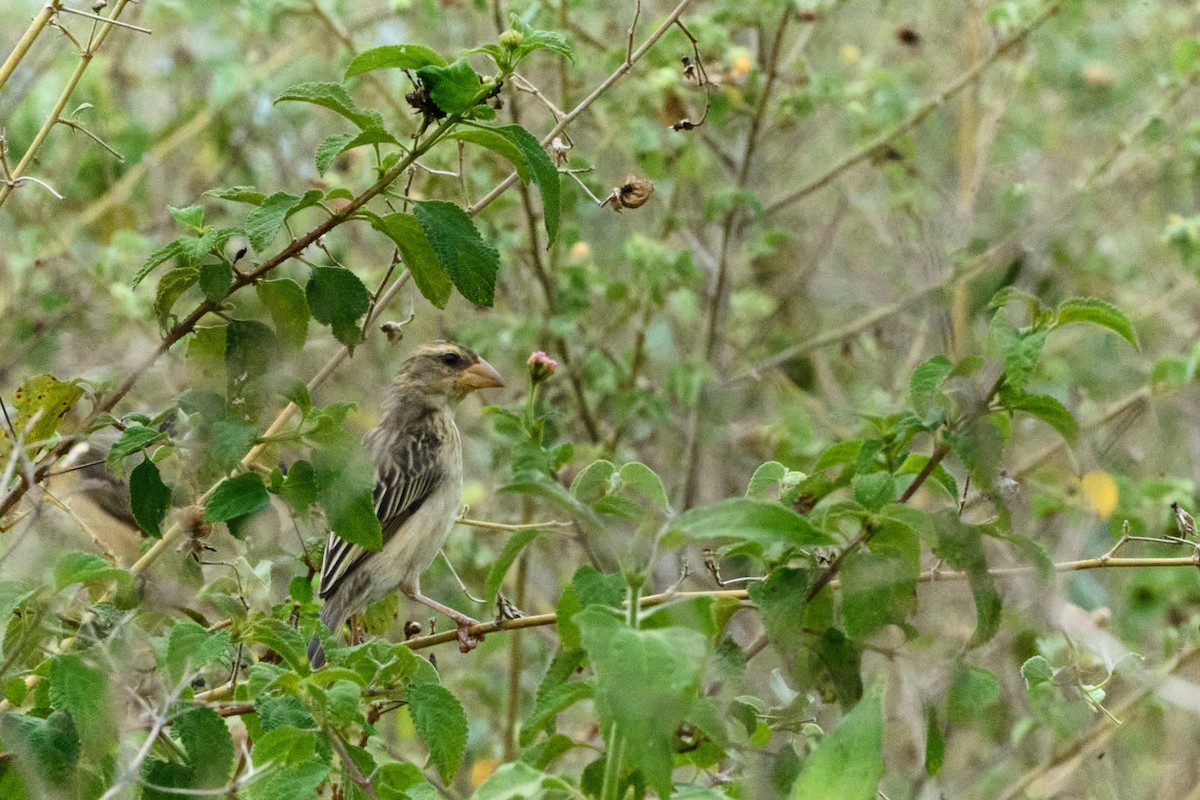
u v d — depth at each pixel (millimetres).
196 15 15773
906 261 16312
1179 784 12320
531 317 14820
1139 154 16344
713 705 5977
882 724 5457
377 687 6684
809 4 14438
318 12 14016
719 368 16062
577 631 6320
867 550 6156
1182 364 13508
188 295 13000
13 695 6516
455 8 14562
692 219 17062
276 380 7090
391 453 10914
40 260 13578
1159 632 12352
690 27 14180
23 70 14195
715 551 7371
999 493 6469
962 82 15438
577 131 15461
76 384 7648
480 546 14070
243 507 6895
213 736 6414
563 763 11398
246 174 16375
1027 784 10828
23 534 6988
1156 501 13047
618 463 14102
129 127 15422
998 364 6949
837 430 15719
